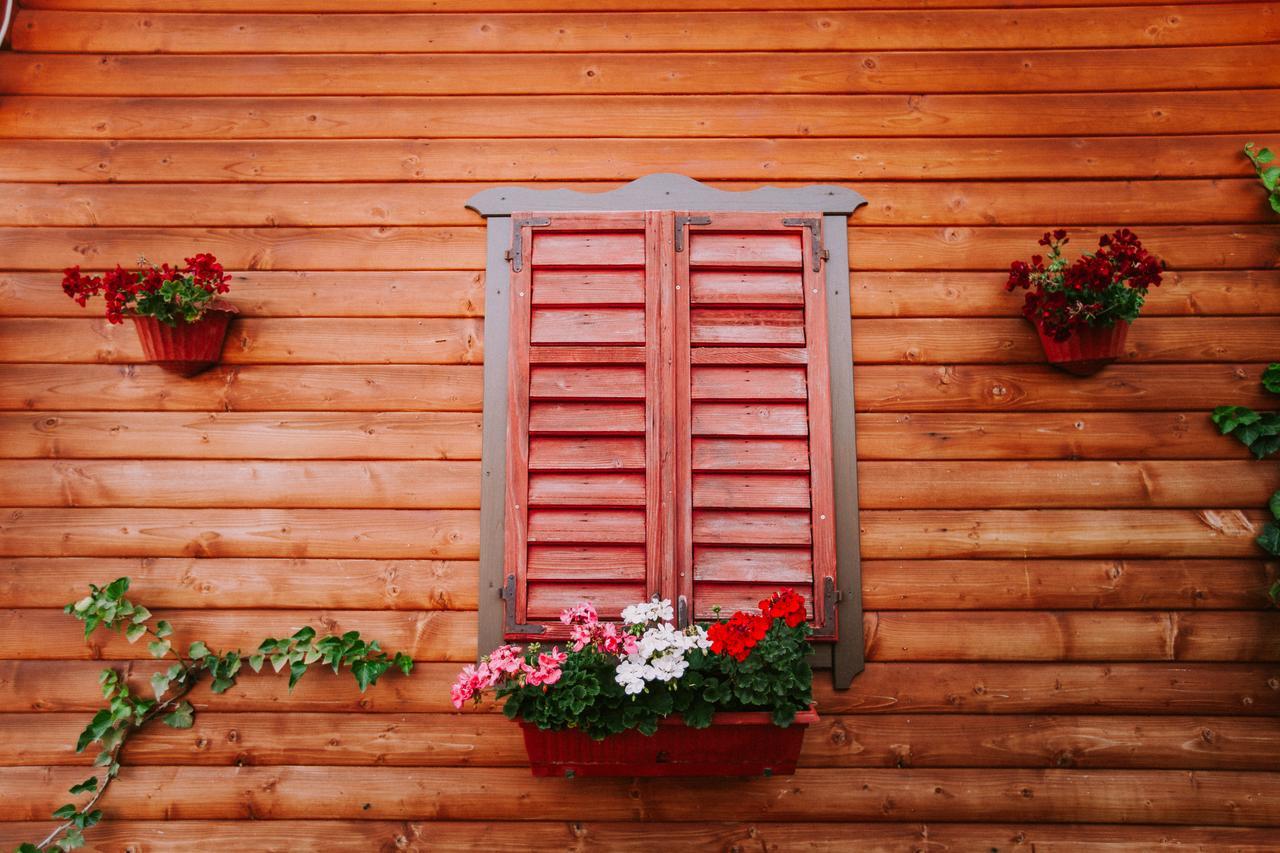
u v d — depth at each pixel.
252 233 2.65
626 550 2.45
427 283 2.62
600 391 2.51
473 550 2.49
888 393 2.55
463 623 2.47
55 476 2.54
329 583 2.49
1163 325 2.59
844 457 2.51
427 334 2.59
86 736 2.41
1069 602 2.47
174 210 2.66
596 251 2.57
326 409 2.57
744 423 2.50
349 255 2.63
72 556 2.51
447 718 2.44
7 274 2.64
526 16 2.72
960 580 2.48
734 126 2.68
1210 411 2.55
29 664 2.48
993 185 2.66
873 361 2.58
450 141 2.68
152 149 2.68
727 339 2.53
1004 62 2.70
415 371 2.58
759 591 2.43
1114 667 2.45
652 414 2.48
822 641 2.43
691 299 2.54
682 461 2.46
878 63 2.70
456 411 2.56
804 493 2.47
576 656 2.18
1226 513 2.50
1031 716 2.43
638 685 2.07
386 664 2.42
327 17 2.73
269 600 2.48
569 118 2.68
